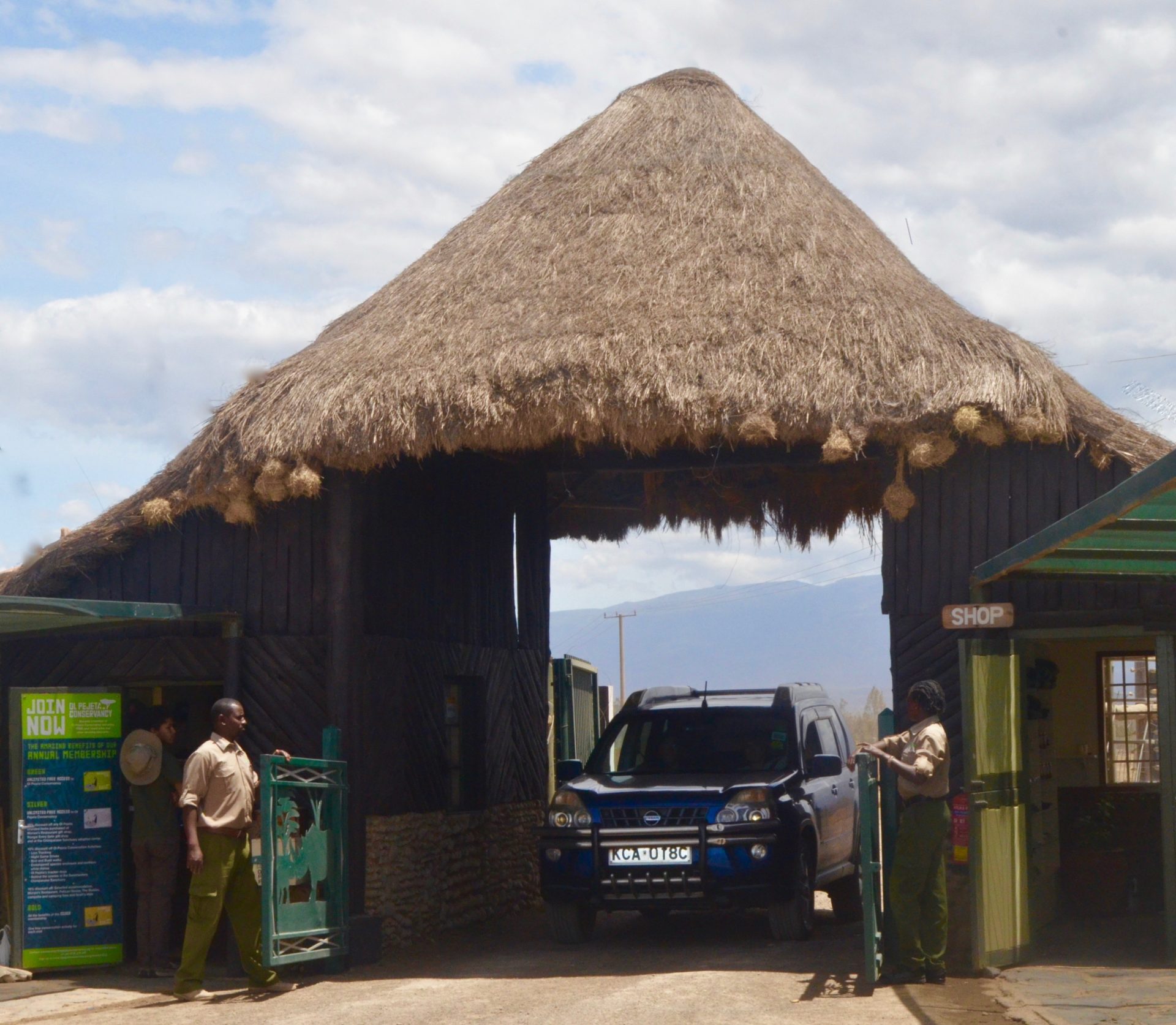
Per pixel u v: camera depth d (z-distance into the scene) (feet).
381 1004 28.32
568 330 35.47
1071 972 29.63
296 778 32.35
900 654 33.42
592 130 44.78
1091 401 34.32
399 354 36.35
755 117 45.01
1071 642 44.32
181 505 37.29
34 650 38.47
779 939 35.96
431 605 42.06
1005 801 31.12
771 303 35.68
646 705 41.11
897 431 32.58
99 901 33.91
